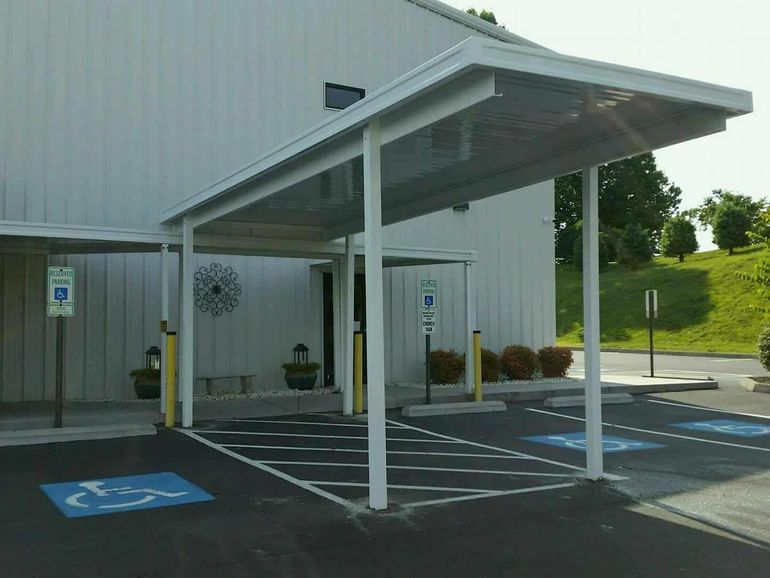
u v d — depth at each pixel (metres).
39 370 13.43
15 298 13.29
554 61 5.60
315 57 16.67
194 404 13.21
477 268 18.78
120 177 14.19
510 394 15.31
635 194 56.91
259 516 6.49
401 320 17.62
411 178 9.10
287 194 10.03
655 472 8.39
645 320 37.56
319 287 16.34
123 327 14.12
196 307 14.89
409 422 12.35
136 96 14.45
